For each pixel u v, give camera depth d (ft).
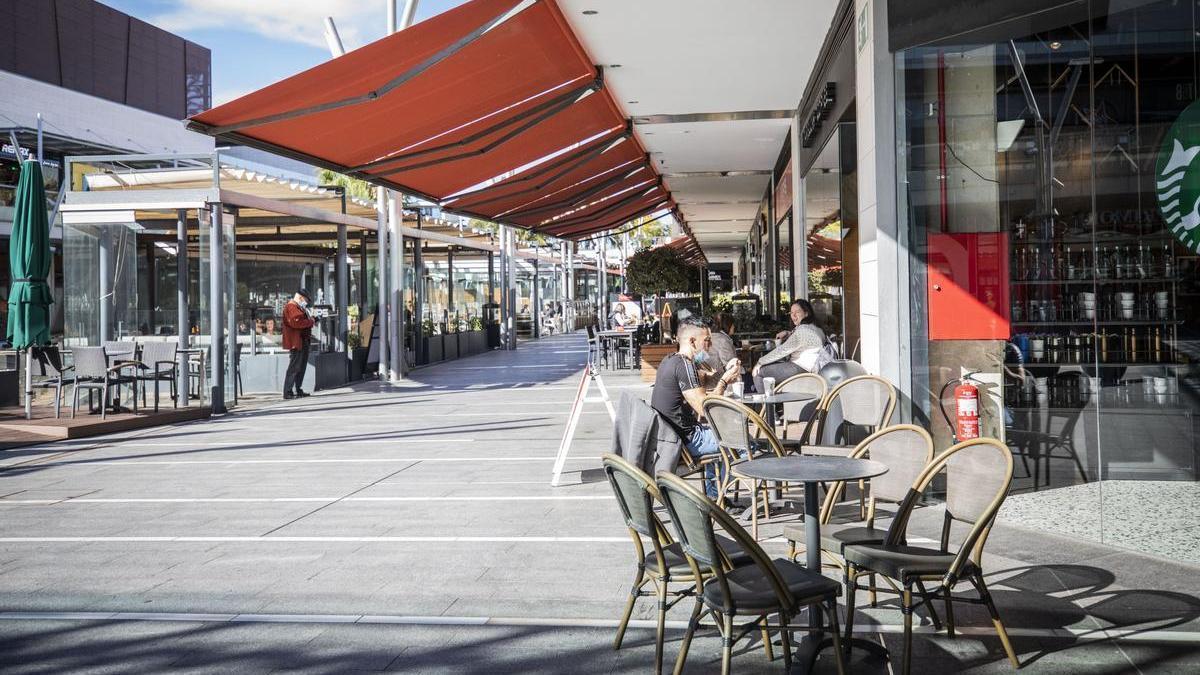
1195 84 19.79
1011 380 22.65
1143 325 21.27
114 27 173.68
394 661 12.96
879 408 22.09
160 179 48.62
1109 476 22.17
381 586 16.47
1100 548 17.61
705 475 22.70
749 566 12.66
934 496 22.36
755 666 12.60
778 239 60.39
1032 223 22.31
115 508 23.75
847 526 14.88
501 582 16.56
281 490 25.73
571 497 23.84
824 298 36.83
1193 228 20.11
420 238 74.69
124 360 44.52
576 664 12.75
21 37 151.94
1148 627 13.50
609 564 17.54
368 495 24.75
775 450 18.71
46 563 18.51
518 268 126.52
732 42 33.94
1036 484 22.52
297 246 81.87
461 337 87.40
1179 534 18.20
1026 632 13.46
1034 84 21.88
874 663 12.57
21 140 89.51
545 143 38.52
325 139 28.30
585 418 40.73
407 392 55.01
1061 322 22.16
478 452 31.78
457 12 21.58
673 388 21.56
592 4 29.14
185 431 39.27
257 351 56.80
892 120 23.25
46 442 36.09
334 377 59.57
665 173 64.64
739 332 48.11
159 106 186.60
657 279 73.36
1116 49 20.62
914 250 23.15
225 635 14.12
